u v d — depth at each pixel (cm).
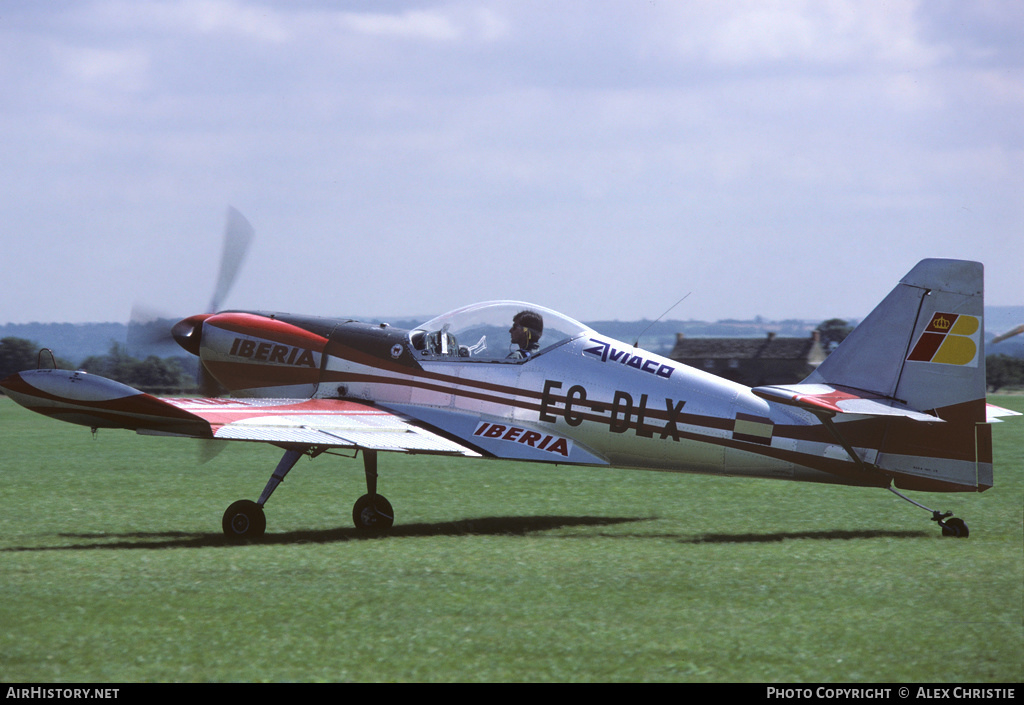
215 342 4519
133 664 2070
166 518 4131
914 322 3644
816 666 2084
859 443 3694
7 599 2577
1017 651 2175
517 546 3438
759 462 3788
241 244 4994
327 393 4297
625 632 2306
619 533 3800
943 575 2900
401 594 2642
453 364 4094
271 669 2048
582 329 4034
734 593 2667
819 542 3525
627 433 3897
